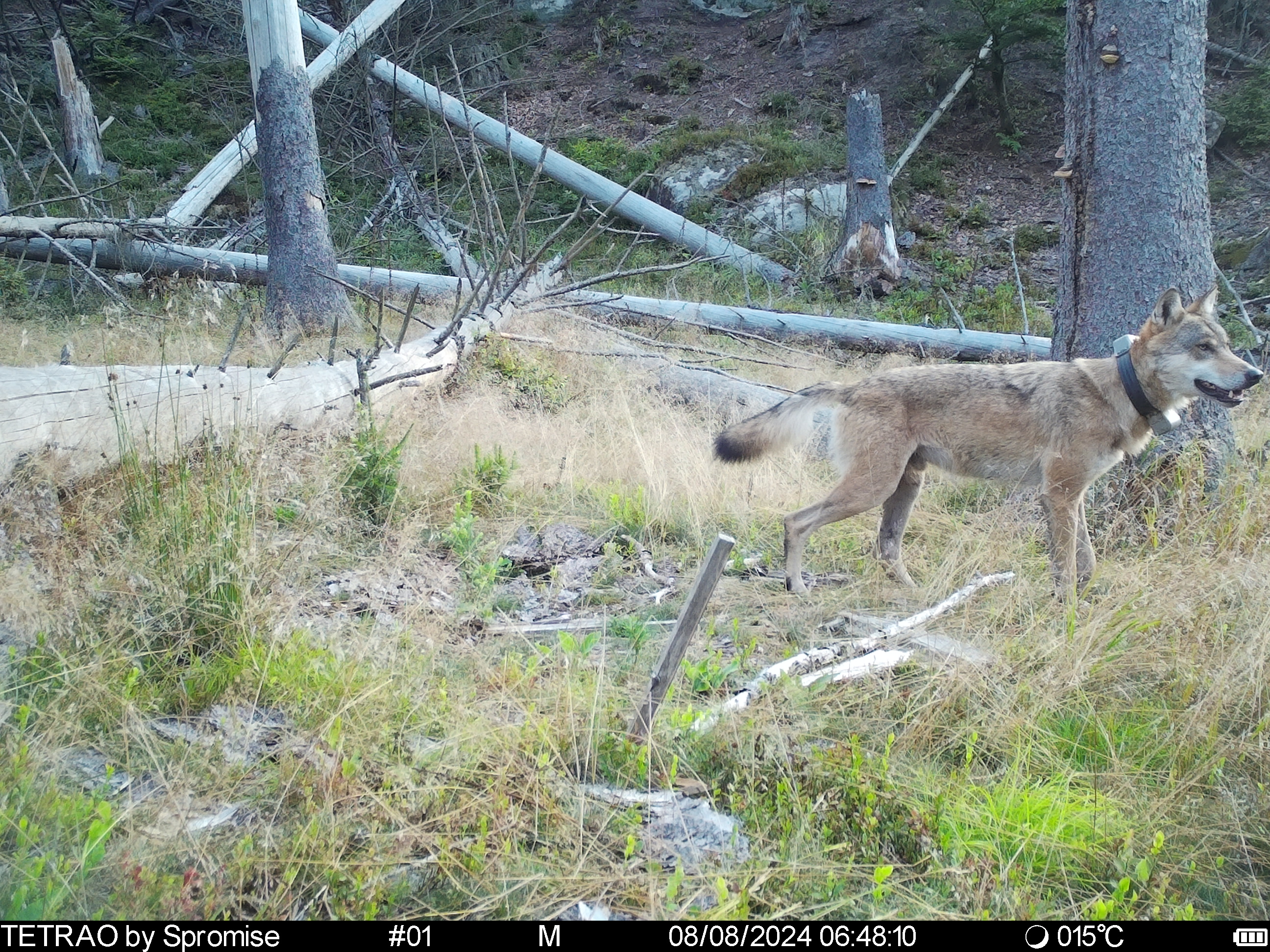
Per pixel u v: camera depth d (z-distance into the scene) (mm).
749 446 5328
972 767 3344
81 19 18969
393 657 3502
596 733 3217
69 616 3371
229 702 3299
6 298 10453
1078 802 3143
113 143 16016
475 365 7781
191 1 19438
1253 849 3041
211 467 4336
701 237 14039
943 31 18359
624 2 21812
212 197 13453
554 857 2742
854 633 4348
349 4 17109
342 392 6164
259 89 9766
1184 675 3721
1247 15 17656
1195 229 5965
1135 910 2766
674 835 2859
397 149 16156
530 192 8336
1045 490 4930
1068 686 3654
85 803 2693
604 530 5391
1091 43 5973
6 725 2947
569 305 9219
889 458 5004
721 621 4375
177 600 3598
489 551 4934
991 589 4633
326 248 10117
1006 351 9602
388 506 5141
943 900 2740
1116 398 4844
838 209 14828
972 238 14641
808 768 3123
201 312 9312
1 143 15500
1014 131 16938
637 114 18594
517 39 20922
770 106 17984
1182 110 5832
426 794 2871
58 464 4090
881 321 11883
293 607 3732
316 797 2830
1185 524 5016
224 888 2541
